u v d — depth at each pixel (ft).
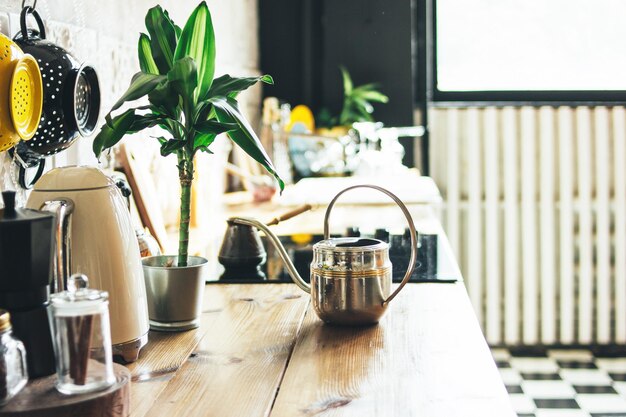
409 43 12.75
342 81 12.92
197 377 3.72
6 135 3.97
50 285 3.52
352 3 12.78
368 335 4.38
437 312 4.81
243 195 10.43
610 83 13.58
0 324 2.99
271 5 13.48
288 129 11.55
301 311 4.93
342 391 3.52
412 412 3.27
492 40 13.64
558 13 13.58
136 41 7.02
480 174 13.52
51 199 3.74
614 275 13.48
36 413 2.94
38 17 4.64
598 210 13.38
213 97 4.47
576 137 13.35
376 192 9.87
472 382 3.61
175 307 4.46
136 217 6.50
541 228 13.50
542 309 13.61
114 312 3.84
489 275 13.64
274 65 13.60
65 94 4.52
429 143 13.37
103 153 6.08
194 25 4.50
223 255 6.16
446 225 13.62
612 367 12.71
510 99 13.62
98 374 3.13
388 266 4.58
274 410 3.30
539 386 11.81
